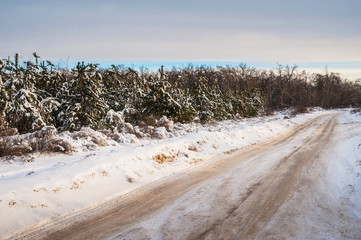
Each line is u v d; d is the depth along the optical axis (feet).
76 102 46.70
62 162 24.31
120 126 44.09
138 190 22.36
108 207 18.43
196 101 85.10
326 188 23.61
